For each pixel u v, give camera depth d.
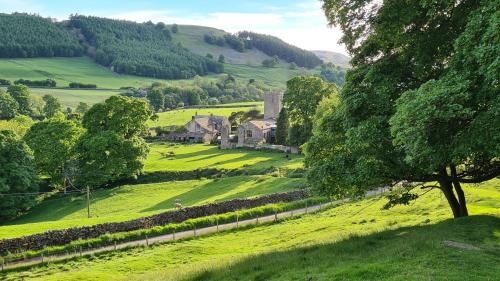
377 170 27.42
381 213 46.03
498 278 17.56
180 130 164.25
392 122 22.36
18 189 77.38
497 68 18.83
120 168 88.62
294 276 20.58
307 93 121.94
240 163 101.50
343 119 29.78
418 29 27.23
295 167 89.44
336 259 22.91
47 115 186.88
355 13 29.88
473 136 21.03
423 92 21.95
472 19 21.39
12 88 185.75
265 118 167.75
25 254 44.31
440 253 20.77
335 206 59.09
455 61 23.03
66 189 91.44
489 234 24.02
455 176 29.67
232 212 58.66
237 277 23.17
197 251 40.69
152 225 53.25
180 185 84.81
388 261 20.34
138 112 95.62
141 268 36.81
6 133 80.31
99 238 48.75
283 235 43.88
